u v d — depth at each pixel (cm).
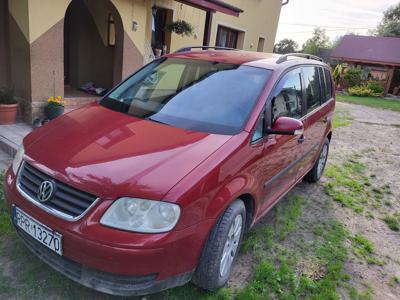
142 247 214
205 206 238
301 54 452
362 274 345
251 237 368
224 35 1371
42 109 618
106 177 227
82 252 219
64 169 238
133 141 265
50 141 272
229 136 285
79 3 852
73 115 327
